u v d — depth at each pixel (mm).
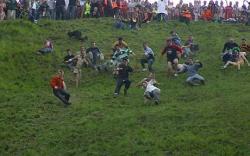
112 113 60500
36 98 66500
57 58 80375
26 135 56344
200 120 55844
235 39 95375
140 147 51062
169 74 74438
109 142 52906
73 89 70812
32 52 80625
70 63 77562
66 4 103250
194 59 82938
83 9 102062
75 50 84250
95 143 53000
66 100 63719
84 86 72188
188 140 51531
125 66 67500
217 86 68438
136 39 92188
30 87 71438
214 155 48812
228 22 107125
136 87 70688
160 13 103938
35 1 96062
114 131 55125
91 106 63156
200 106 60031
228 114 56281
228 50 77875
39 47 83250
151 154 49844
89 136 54594
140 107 62281
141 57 83562
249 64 77000
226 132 52438
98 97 67062
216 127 53781
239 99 60531
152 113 58781
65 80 73875
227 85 68375
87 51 78812
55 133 56094
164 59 83500
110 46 87562
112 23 98500
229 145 50125
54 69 77188
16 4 95062
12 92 68688
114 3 102250
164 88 69688
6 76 72938
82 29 93312
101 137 54094
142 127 55438
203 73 75250
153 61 77438
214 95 64375
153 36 94938
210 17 107562
